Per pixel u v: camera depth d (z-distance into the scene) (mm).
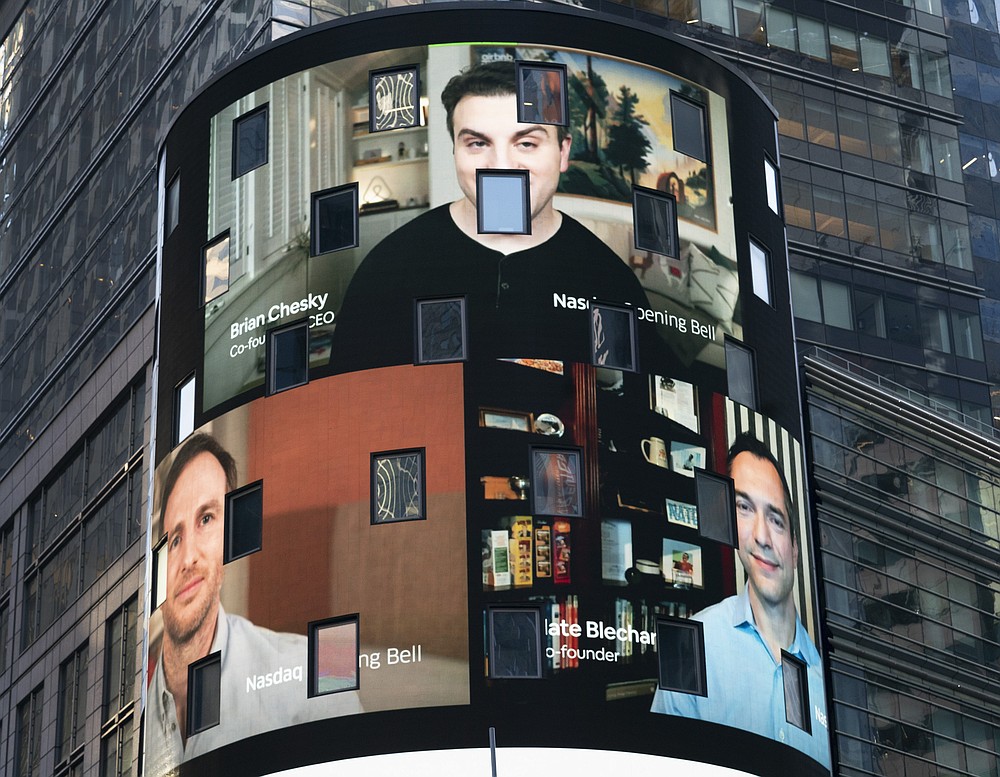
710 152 58000
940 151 82625
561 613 50969
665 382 54281
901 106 82500
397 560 51562
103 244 78438
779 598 54594
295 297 55125
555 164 55375
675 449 53812
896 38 83812
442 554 51375
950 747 69000
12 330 86500
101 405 74188
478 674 50312
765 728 52594
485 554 51344
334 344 54062
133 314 73500
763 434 56062
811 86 80688
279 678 51688
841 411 71375
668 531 52812
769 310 57969
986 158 83812
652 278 55219
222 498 54531
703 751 51094
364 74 56938
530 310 53656
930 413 73500
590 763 49906
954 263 80438
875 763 66438
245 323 55781
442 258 54219
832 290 77125
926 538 71750
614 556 51906
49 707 72812
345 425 53188
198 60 73125
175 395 57438
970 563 73062
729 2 79938
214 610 53625
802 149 79188
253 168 57656
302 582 52281
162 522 56438
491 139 55406
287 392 54250
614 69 57125
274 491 53531
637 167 56281
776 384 57250
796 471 57125
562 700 50219
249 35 68000
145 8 80000
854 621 68000
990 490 74875
